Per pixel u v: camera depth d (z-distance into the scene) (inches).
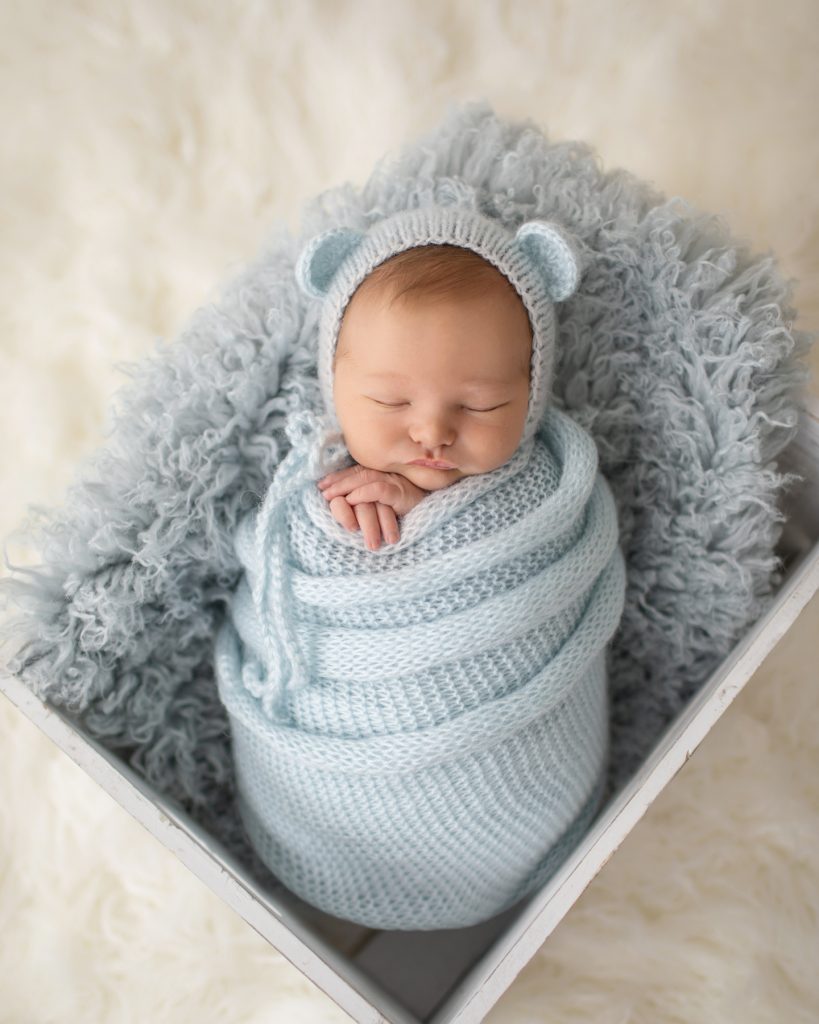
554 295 37.3
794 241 50.6
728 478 40.5
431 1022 38.4
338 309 37.0
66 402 50.8
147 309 51.6
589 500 39.6
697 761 46.1
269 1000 43.3
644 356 42.4
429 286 34.4
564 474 38.3
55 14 51.2
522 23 52.2
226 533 40.7
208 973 43.9
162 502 38.8
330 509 37.0
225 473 39.9
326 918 44.2
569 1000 42.3
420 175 41.8
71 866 45.8
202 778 44.5
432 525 36.3
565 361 42.9
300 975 43.6
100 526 38.1
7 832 46.4
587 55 52.2
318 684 36.6
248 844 45.3
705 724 35.6
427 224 35.9
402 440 36.0
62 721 35.9
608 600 38.7
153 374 40.3
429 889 39.1
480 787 36.6
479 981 34.7
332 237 36.8
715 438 41.0
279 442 41.1
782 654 47.5
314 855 38.9
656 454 42.8
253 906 33.6
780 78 51.2
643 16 51.6
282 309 40.7
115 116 51.6
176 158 52.2
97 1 51.3
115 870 45.6
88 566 38.3
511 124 44.1
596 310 42.2
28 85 51.4
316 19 51.8
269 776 38.6
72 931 44.9
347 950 43.8
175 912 44.7
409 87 52.3
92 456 40.4
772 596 42.2
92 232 51.9
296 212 52.7
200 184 52.4
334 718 36.2
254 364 40.2
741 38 51.4
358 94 52.4
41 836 46.3
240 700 38.0
